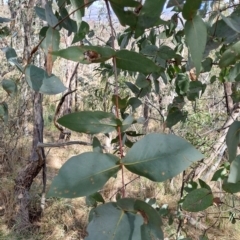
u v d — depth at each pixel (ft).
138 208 0.78
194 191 1.18
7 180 6.63
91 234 0.76
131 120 0.92
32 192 6.84
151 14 0.96
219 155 3.95
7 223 6.15
